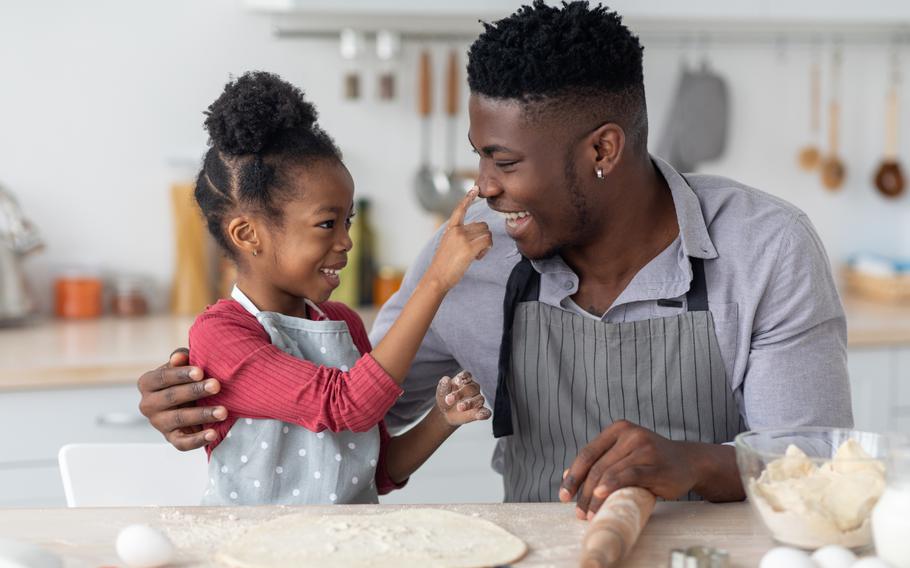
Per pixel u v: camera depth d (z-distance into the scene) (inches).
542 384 61.6
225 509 48.3
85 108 115.0
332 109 121.2
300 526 45.0
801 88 131.9
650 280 59.4
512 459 65.2
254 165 55.9
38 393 91.9
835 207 134.8
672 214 60.7
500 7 110.9
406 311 53.9
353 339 64.1
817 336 58.7
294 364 54.0
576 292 61.8
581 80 53.9
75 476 59.7
